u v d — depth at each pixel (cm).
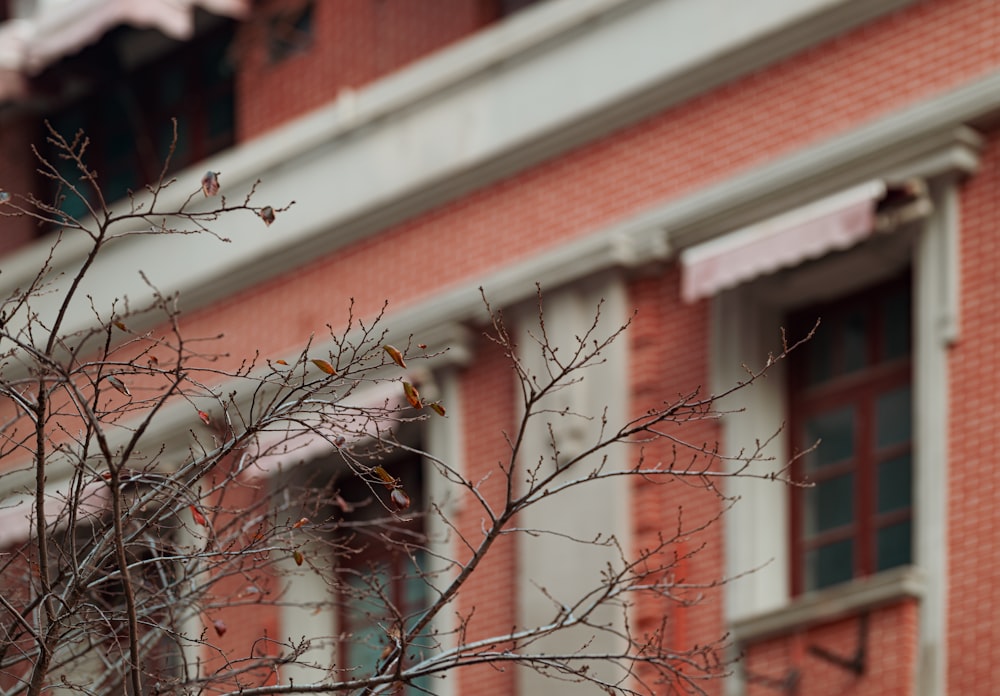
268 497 1452
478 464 2255
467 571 1169
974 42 2009
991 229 1964
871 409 2044
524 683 2119
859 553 2012
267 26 2738
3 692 1285
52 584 1216
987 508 1892
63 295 2686
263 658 1283
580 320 2208
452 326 2295
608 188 2247
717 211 2125
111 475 1124
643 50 2248
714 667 1290
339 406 1188
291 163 2558
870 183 2017
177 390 1172
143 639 1344
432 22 2552
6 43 2908
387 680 1169
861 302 2083
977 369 1934
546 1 2470
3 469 2486
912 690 1872
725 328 2112
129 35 2867
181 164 2812
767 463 2067
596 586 2097
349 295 2448
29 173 2941
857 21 2089
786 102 2125
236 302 2552
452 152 2397
